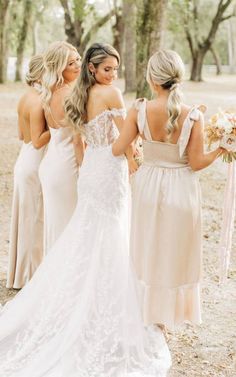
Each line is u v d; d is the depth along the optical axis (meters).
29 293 4.14
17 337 3.94
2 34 29.78
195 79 37.09
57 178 4.48
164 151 3.81
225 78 44.41
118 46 30.75
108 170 3.99
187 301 4.01
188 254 3.92
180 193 3.82
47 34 45.41
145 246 3.93
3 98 22.11
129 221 4.31
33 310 4.06
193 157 3.79
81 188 4.10
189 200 3.84
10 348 3.88
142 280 3.98
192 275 3.96
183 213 3.82
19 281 5.07
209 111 18.80
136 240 3.97
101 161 4.00
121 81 35.44
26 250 5.02
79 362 3.65
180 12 30.55
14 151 11.66
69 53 4.35
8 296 4.98
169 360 3.82
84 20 27.48
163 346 3.94
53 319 3.92
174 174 3.84
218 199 8.38
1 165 10.37
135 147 4.11
